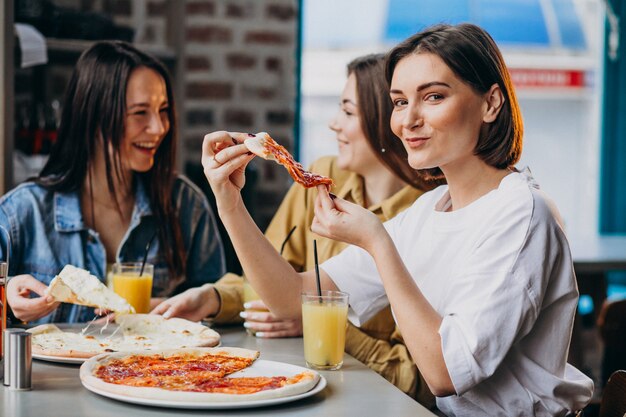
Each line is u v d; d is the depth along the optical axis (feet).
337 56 14.90
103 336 5.63
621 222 16.06
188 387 4.28
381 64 6.98
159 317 5.81
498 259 4.72
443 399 5.28
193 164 11.21
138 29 11.16
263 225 11.80
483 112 5.13
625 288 15.99
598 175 16.06
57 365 5.02
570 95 16.48
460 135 5.06
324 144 14.84
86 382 4.34
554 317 4.94
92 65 7.53
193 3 11.64
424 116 5.06
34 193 7.51
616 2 15.60
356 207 4.97
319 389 4.41
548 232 4.81
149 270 6.61
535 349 4.95
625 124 15.87
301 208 7.54
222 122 11.80
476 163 5.27
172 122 7.84
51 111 9.98
